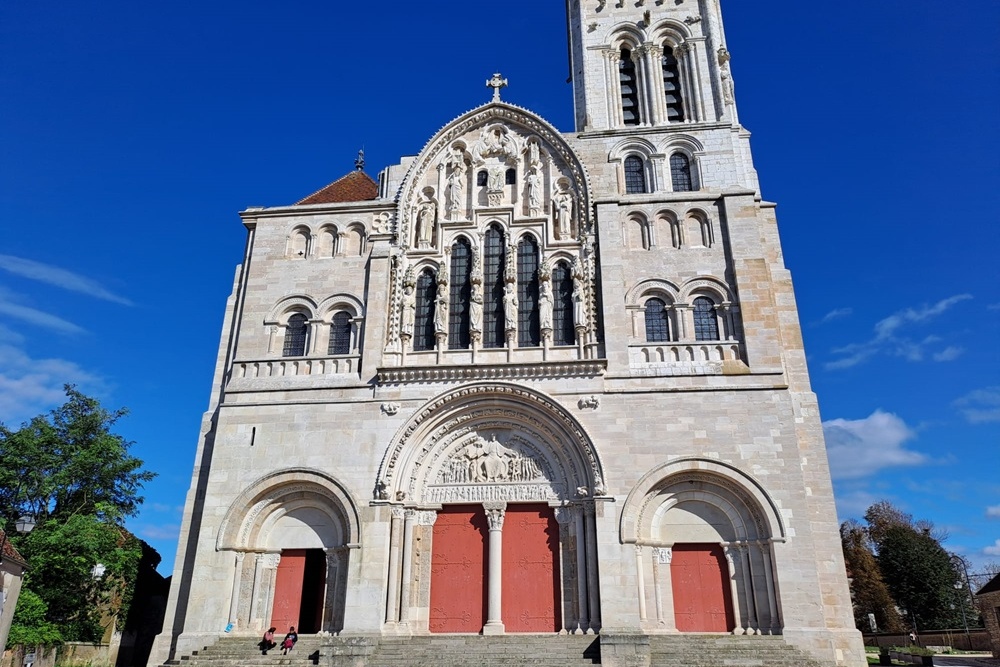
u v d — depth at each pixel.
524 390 33.31
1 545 31.33
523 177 39.53
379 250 37.75
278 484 32.97
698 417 32.09
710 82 42.94
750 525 30.88
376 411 33.81
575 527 31.62
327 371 35.41
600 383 33.09
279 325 37.47
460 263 37.88
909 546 70.12
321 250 38.94
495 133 40.66
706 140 40.09
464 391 33.62
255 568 32.66
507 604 31.25
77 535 38.00
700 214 37.34
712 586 30.59
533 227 37.72
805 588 28.80
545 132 39.78
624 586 29.44
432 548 32.62
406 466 32.97
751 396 32.28
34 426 42.00
